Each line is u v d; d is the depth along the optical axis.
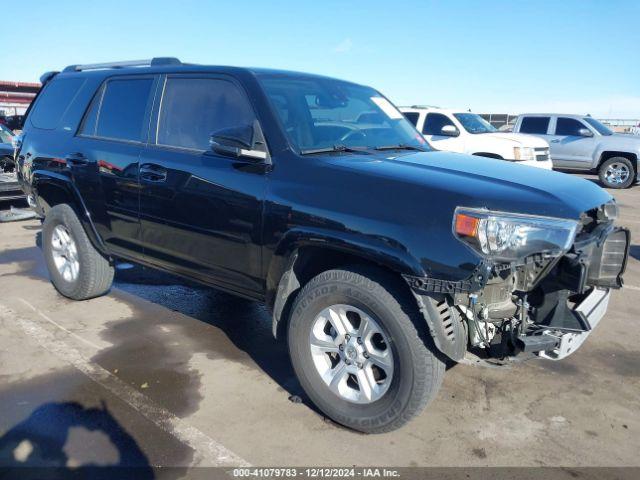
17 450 2.79
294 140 3.23
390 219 2.66
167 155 3.73
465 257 2.47
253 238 3.21
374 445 2.90
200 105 3.68
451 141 11.22
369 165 3.01
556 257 2.65
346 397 2.98
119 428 3.00
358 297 2.80
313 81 3.90
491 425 3.12
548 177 3.14
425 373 2.68
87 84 4.64
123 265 6.05
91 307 4.79
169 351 3.96
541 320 2.86
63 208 4.70
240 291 3.52
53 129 4.83
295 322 3.07
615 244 3.18
